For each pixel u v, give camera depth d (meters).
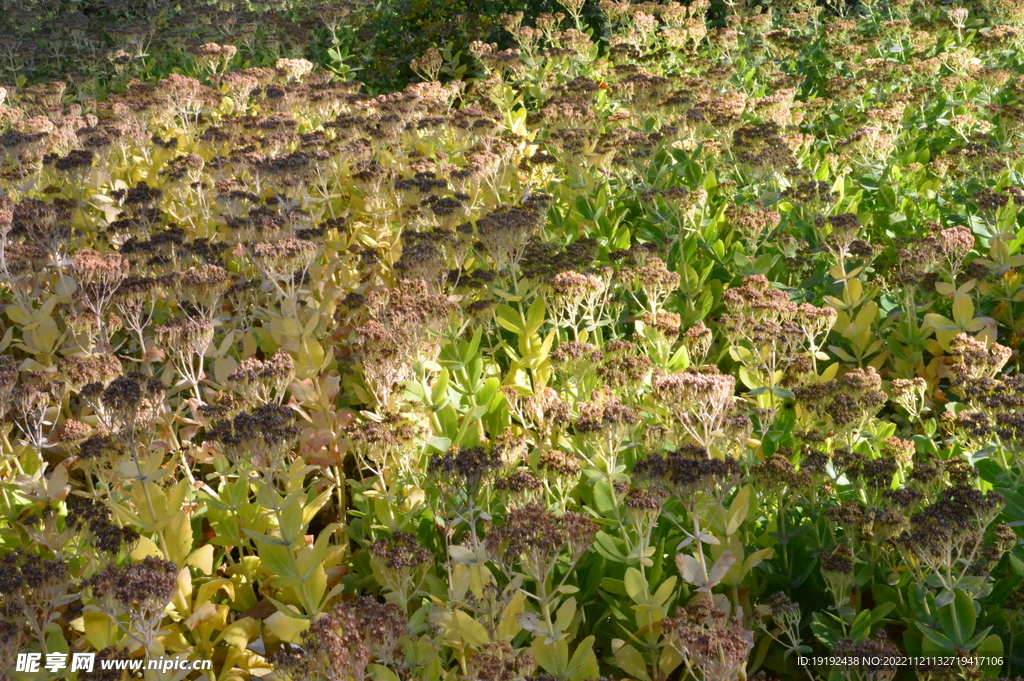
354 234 5.99
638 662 3.14
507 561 3.03
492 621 3.06
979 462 3.62
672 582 3.13
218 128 7.36
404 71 11.94
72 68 12.13
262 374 3.83
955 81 7.73
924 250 5.11
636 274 4.86
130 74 11.90
